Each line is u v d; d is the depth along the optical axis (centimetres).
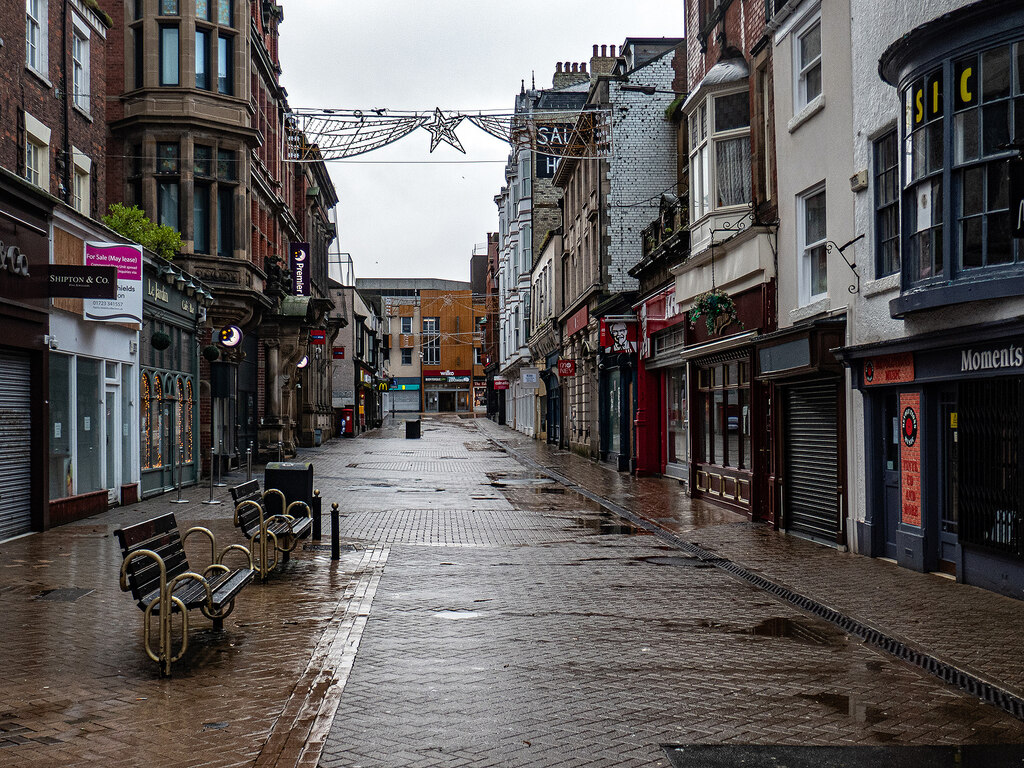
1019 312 895
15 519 1366
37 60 1695
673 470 2455
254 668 693
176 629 816
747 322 1669
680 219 2156
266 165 3262
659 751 534
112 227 1898
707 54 1962
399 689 650
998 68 916
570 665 718
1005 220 911
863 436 1248
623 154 3056
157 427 2019
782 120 1497
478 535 1456
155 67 2488
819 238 1405
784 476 1501
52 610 880
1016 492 929
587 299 3312
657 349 2528
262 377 3309
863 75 1206
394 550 1299
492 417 8581
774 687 662
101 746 528
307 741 539
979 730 573
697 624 861
